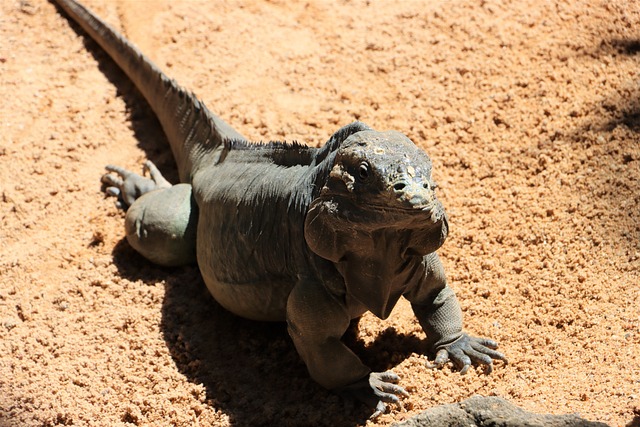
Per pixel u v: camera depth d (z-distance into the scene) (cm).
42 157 261
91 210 253
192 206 242
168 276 243
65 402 226
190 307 239
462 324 229
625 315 227
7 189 256
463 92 265
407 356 228
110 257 246
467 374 224
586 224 241
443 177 252
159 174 254
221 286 233
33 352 233
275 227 225
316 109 265
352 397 224
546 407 215
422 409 221
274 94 269
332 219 213
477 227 244
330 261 219
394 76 270
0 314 239
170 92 259
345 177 212
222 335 235
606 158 248
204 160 247
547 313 230
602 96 258
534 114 258
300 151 226
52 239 249
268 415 224
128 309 239
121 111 270
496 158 253
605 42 268
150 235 241
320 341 222
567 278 234
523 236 241
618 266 234
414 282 224
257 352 233
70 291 241
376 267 217
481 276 237
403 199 209
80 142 264
